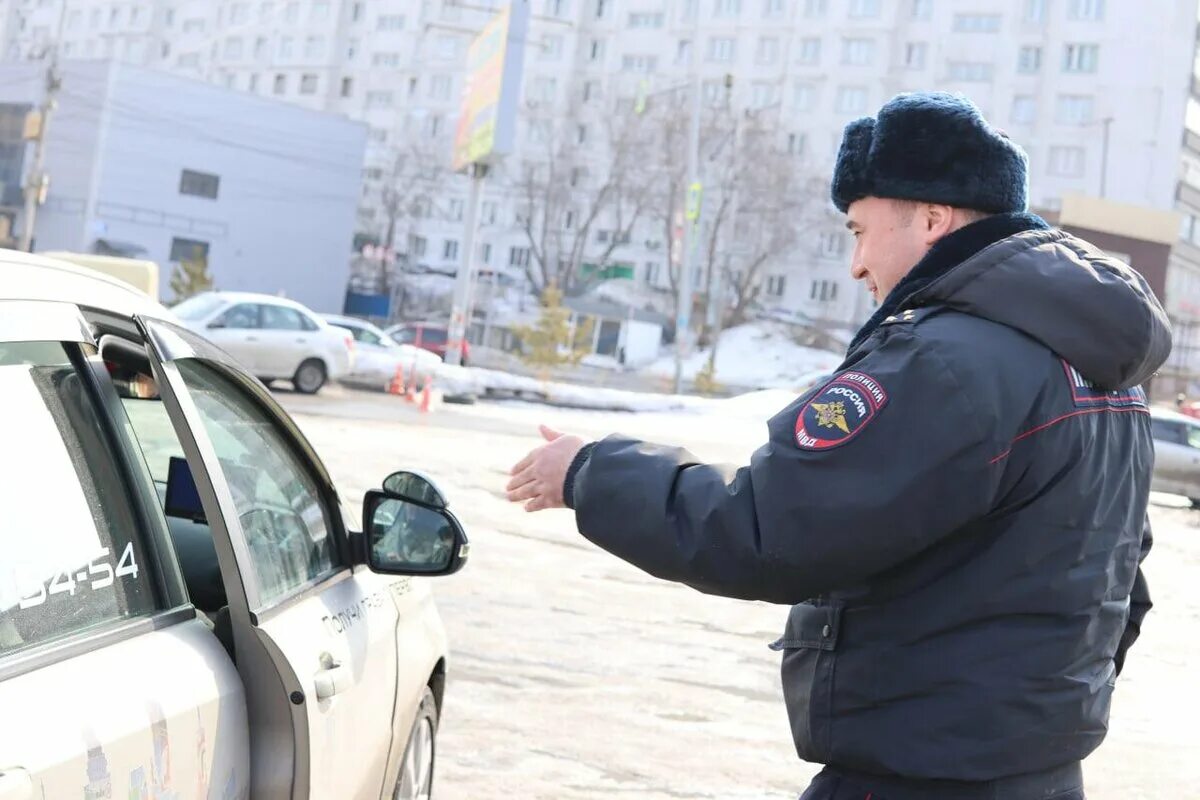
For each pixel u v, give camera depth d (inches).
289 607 93.4
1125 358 70.4
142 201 2347.4
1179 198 3250.5
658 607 309.4
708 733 213.2
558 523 423.2
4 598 60.9
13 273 70.3
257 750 82.6
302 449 113.2
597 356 2659.9
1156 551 557.3
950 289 70.2
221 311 848.9
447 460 564.1
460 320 1336.1
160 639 73.4
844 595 72.2
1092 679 72.1
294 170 2546.8
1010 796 69.7
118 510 73.4
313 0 3951.8
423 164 3508.9
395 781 126.1
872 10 3348.9
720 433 1023.0
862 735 71.3
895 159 74.0
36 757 56.1
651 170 3166.8
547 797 177.3
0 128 2405.3
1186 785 210.8
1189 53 3208.7
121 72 2300.7
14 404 66.1
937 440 66.4
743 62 3430.1
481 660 244.2
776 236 2999.5
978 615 69.1
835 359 2753.4
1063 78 3250.5
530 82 3538.4
